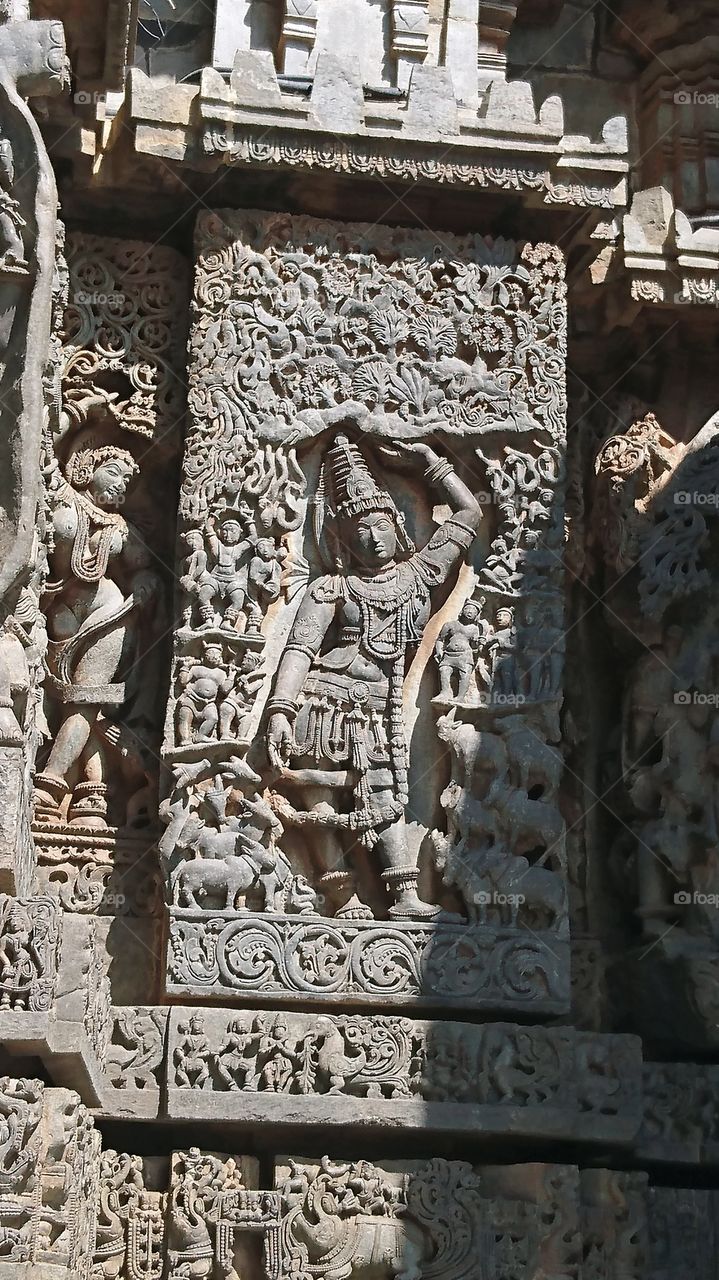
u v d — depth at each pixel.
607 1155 7.93
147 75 8.94
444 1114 7.58
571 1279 7.52
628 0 9.34
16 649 7.09
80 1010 6.68
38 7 7.93
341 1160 7.56
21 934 6.43
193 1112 7.41
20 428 7.20
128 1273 7.29
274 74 8.23
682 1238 7.87
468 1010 7.82
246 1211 7.36
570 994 8.00
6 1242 6.21
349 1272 7.36
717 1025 8.12
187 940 7.64
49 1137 6.47
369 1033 7.62
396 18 9.01
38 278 7.34
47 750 8.05
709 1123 7.99
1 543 7.15
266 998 7.65
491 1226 7.52
